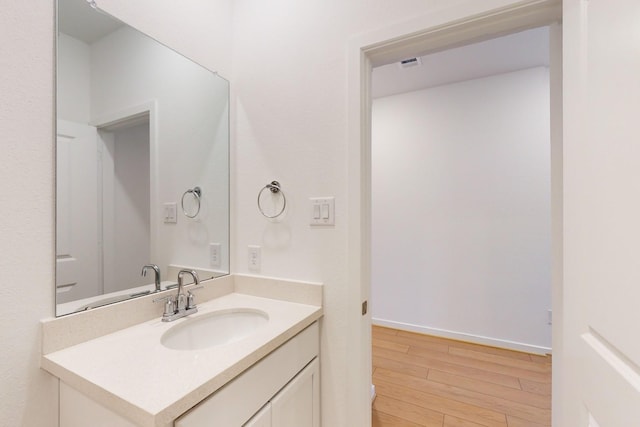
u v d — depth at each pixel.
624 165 0.51
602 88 0.59
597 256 0.61
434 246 2.82
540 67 2.42
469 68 2.44
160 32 1.20
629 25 0.49
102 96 1.01
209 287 1.35
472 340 2.65
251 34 1.46
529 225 2.46
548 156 2.40
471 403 1.80
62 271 0.90
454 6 1.03
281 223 1.36
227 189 1.47
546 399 1.83
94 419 0.73
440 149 2.79
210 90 1.40
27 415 0.81
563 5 0.80
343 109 1.23
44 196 0.86
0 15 0.77
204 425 0.71
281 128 1.37
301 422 1.11
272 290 1.36
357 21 1.20
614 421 0.53
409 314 2.92
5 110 0.78
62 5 0.91
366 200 1.23
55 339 0.85
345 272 1.22
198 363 0.78
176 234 1.26
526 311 2.47
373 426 1.60
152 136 1.18
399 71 2.48
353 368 1.19
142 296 1.11
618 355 0.53
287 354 1.03
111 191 1.05
